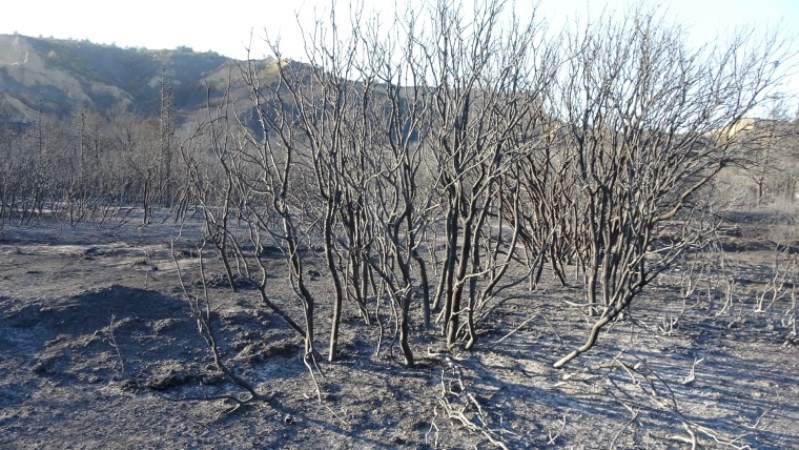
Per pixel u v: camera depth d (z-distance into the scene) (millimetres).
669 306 6586
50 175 13594
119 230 11242
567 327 5648
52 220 12242
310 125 4250
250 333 5094
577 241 6820
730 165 6773
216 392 4180
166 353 4691
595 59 5578
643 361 4527
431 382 4395
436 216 6082
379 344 4727
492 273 5484
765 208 13664
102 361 4492
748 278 8406
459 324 5449
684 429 3873
